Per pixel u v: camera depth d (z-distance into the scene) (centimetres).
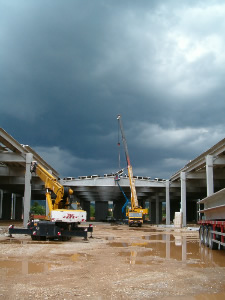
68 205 2531
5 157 4166
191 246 2045
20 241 2234
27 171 4153
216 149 3922
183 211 5206
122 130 6381
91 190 6788
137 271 1121
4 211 7769
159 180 6500
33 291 830
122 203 10019
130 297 786
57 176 6388
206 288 881
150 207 9475
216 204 1928
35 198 8969
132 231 3966
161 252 1705
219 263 1321
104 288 871
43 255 1511
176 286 901
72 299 764
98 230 4091
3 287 870
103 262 1321
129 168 6003
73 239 2462
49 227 2297
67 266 1207
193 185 5697
